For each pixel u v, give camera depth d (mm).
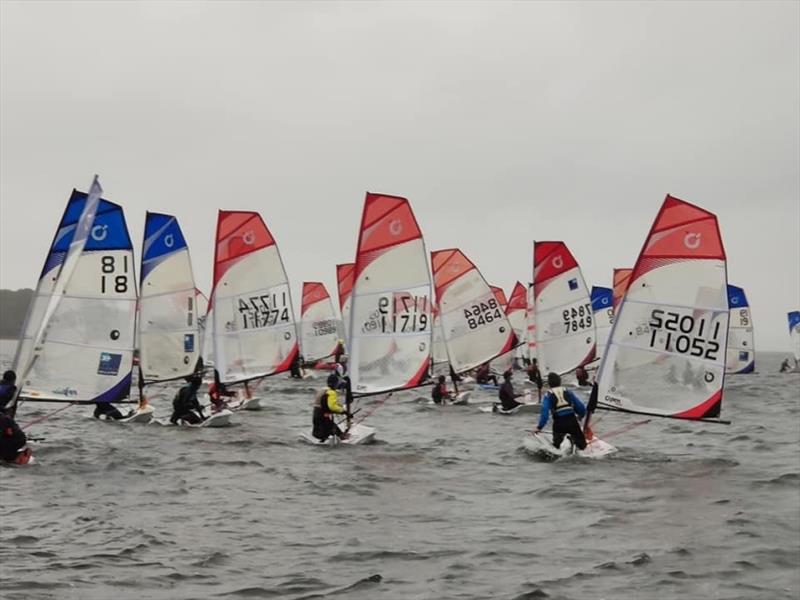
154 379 32938
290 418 33156
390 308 25672
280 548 13391
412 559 12852
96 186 22000
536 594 11141
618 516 15758
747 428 30578
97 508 16078
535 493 18016
